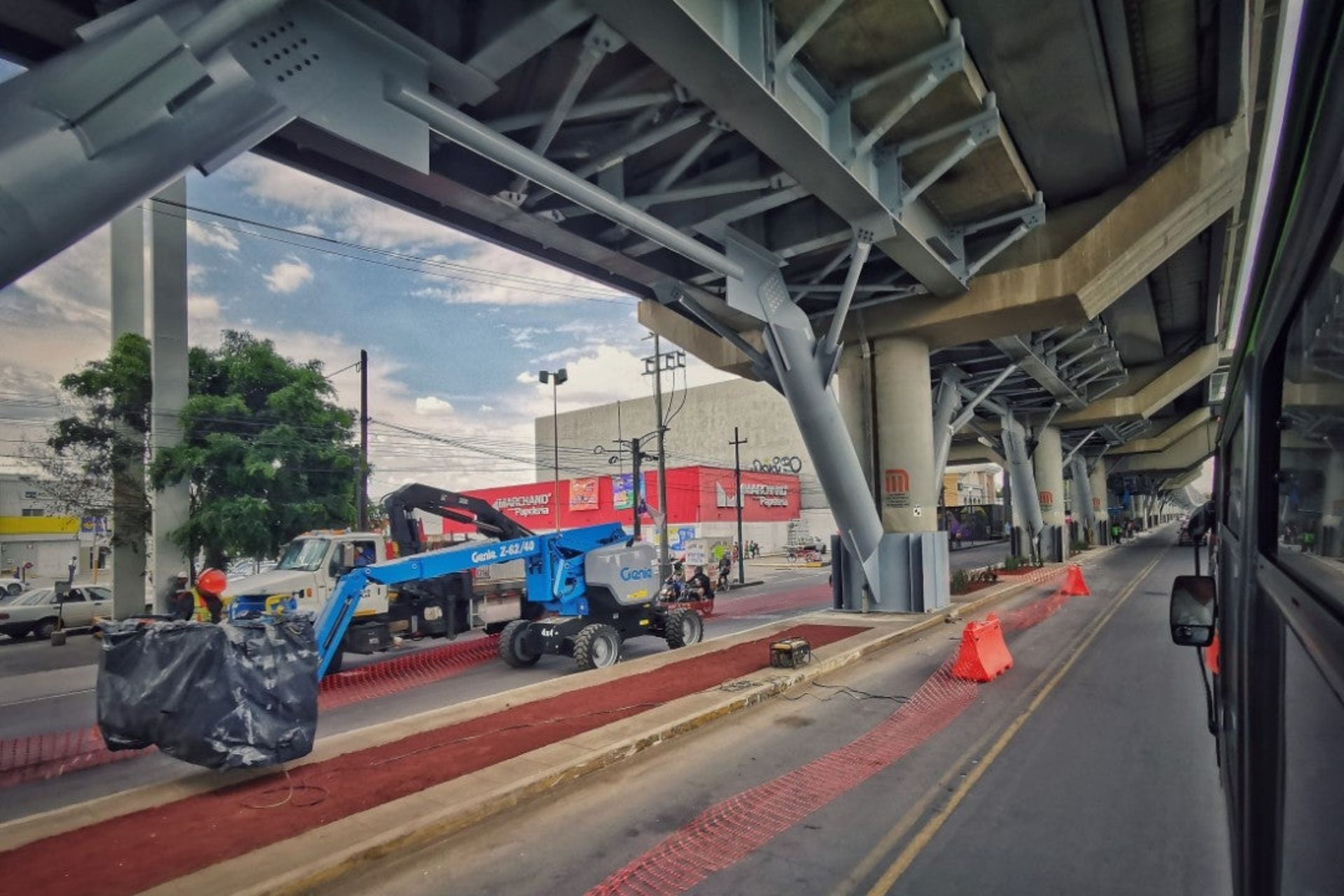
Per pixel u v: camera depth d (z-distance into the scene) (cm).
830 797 612
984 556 4250
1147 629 1440
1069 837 524
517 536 1498
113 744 602
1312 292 140
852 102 988
